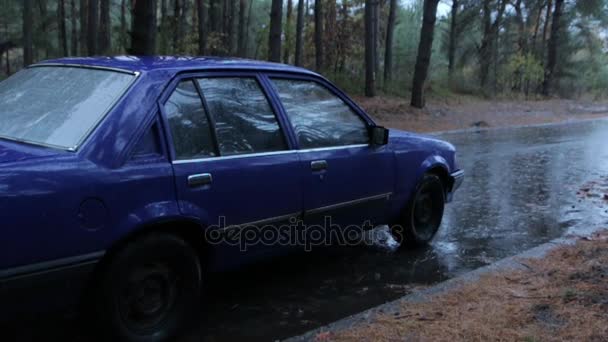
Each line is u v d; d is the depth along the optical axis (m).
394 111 20.88
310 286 4.78
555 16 37.28
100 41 27.23
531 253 5.47
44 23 31.94
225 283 4.80
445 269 5.27
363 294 4.63
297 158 4.38
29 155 3.12
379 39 34.53
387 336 3.62
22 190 2.90
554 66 37.69
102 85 3.66
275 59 18.03
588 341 3.44
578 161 11.88
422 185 5.78
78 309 3.34
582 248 5.50
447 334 3.61
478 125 19.62
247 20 35.00
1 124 3.60
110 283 3.29
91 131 3.33
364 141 5.10
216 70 4.07
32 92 3.82
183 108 3.77
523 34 38.03
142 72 3.70
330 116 4.84
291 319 4.13
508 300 4.18
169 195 3.53
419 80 22.16
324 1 30.14
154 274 3.52
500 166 11.10
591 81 39.44
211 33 26.64
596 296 4.09
